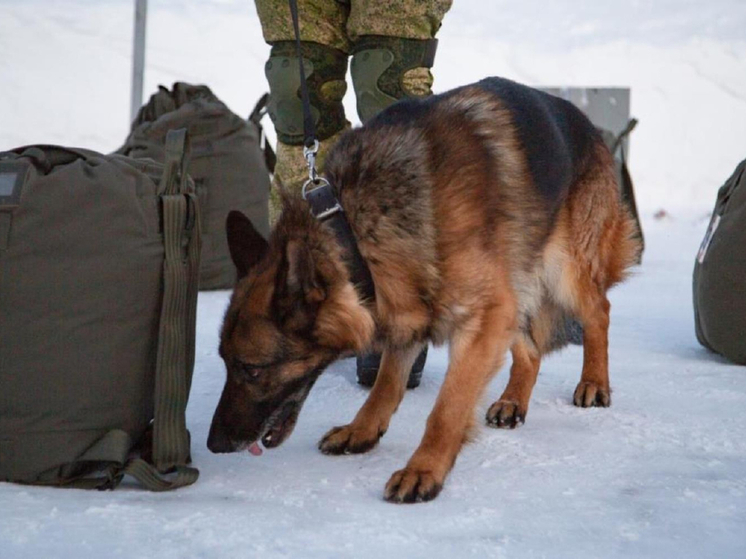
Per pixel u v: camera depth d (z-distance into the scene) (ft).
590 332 12.56
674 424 11.17
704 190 39.34
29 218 8.38
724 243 13.97
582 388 12.32
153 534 7.49
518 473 9.46
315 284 8.89
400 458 10.09
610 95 30.76
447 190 9.47
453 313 9.53
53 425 8.60
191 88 20.94
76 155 8.99
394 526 7.89
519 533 7.77
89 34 46.26
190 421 11.25
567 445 10.44
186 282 9.16
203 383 13.01
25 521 7.65
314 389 12.96
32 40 45.24
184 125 19.62
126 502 8.34
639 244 13.82
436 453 9.08
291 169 13.46
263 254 9.49
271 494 8.78
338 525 7.88
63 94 41.27
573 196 12.31
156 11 48.60
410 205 9.25
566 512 8.28
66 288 8.47
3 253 8.35
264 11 13.07
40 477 8.71
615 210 13.32
